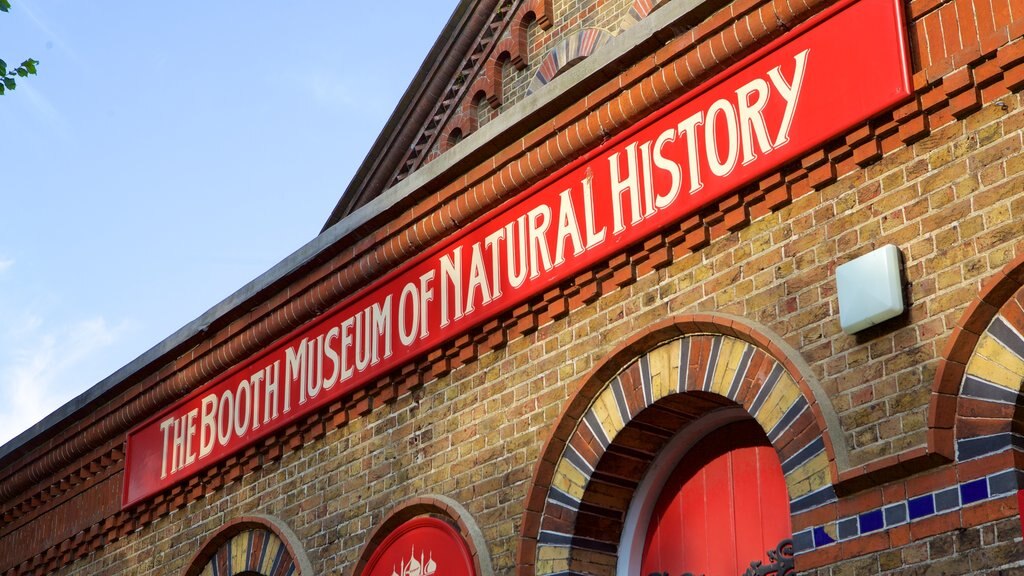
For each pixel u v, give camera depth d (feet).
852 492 21.62
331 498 32.55
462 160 30.81
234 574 34.83
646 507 27.07
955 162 21.89
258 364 36.06
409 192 32.04
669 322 25.36
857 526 21.43
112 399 41.06
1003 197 21.09
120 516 39.55
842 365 22.43
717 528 25.86
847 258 22.99
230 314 37.04
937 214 21.89
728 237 25.21
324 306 34.45
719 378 24.52
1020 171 20.98
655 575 26.61
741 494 25.68
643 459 26.84
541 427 27.76
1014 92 21.45
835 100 23.52
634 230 26.63
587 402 27.04
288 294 35.27
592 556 26.71
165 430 38.70
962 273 21.26
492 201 30.14
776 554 24.59
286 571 33.01
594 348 27.17
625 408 26.25
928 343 21.34
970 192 21.54
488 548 27.84
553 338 28.22
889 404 21.53
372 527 31.01
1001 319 20.66
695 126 26.02
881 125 22.95
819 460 22.35
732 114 25.35
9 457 44.60
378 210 32.86
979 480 20.12
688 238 25.82
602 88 27.89
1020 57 21.24
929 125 22.40
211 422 37.04
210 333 37.83
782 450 22.99
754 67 25.16
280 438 34.68
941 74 22.20
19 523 44.34
